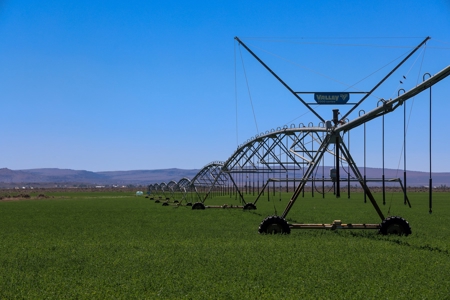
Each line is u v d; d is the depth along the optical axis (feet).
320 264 65.57
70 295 49.88
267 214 175.42
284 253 74.90
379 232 103.86
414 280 55.67
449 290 51.01
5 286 54.08
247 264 65.77
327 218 151.64
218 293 50.01
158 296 49.11
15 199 428.15
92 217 173.17
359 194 476.95
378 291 49.96
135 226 131.23
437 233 107.04
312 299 47.09
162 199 373.20
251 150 217.77
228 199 337.11
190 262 68.08
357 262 67.10
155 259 70.59
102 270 63.00
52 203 324.39
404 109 128.36
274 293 50.03
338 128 110.22
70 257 74.49
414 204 263.90
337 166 112.47
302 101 115.24
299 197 382.01
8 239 101.86
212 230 115.85
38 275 60.44
